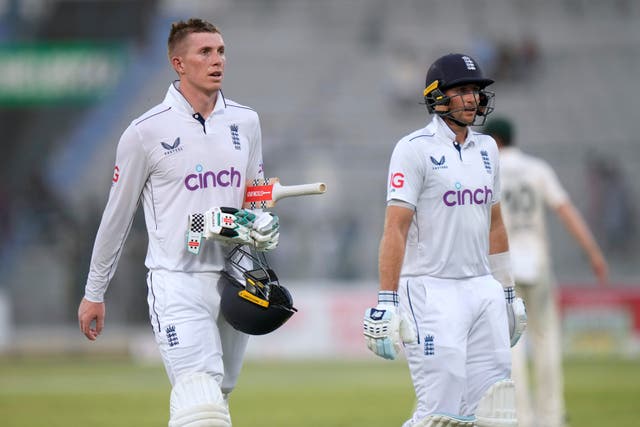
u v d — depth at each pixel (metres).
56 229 86.44
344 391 47.88
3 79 98.69
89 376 57.75
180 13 120.88
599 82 104.69
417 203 21.94
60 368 63.59
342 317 68.69
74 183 103.62
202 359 20.50
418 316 21.92
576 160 83.31
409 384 50.69
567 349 66.19
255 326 20.80
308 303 68.94
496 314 22.03
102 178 103.81
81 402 44.81
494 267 23.36
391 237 21.52
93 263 21.59
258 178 22.03
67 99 98.69
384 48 113.75
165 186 21.02
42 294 84.88
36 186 89.44
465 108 21.83
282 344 69.00
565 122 99.50
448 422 21.58
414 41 113.19
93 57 98.69
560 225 79.94
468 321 21.75
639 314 65.69
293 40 117.69
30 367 64.44
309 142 95.00
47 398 46.50
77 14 121.69
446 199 21.78
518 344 33.56
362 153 88.62
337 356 67.69
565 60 107.69
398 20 117.75
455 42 111.69
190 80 21.11
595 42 111.69
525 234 33.81
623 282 77.25
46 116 111.56
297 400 44.41
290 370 58.91
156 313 20.92
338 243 78.44
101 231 21.41
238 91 110.38
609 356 64.75
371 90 107.38
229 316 20.88
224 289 21.02
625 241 79.00
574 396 43.94
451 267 21.84
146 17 120.69
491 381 21.86
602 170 80.25
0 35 121.06
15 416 39.94
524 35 111.94
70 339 71.75
